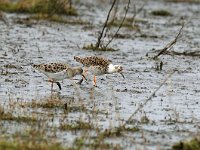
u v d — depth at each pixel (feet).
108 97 56.75
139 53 83.56
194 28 112.98
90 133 43.98
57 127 45.03
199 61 79.36
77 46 85.56
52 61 73.56
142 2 151.02
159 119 49.24
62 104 52.42
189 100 56.80
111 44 89.97
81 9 129.80
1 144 38.63
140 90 60.29
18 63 71.05
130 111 51.42
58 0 116.67
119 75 67.56
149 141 42.78
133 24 108.68
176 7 146.92
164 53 83.41
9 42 85.61
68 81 63.05
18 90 57.41
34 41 87.97
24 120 46.32
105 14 123.95
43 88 59.00
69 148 39.37
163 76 68.23
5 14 113.39
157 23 116.37
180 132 45.52
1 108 48.60
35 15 111.65
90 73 67.10
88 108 51.90
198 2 159.33
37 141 40.91
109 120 48.01
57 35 94.89
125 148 40.86
